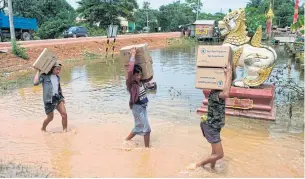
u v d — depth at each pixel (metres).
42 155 5.74
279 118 8.16
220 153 5.11
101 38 33.78
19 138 6.59
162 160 5.60
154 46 37.56
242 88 8.23
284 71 16.30
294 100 9.77
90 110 8.84
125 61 5.97
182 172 5.14
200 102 9.76
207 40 49.53
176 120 7.95
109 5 49.91
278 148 6.21
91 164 5.39
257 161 5.62
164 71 16.73
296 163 5.54
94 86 12.38
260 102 8.08
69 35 39.59
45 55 6.62
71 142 6.41
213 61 5.19
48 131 7.05
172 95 10.73
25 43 24.98
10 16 21.69
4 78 14.37
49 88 6.70
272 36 41.28
